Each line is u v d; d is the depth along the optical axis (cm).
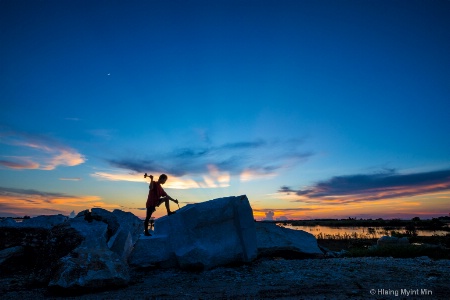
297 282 685
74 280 650
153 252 898
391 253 1341
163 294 616
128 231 924
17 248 949
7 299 618
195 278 777
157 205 965
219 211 912
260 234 1100
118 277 688
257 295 583
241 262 904
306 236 1166
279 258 1072
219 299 564
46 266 786
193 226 905
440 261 967
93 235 827
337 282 672
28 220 1068
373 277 718
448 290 590
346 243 3073
